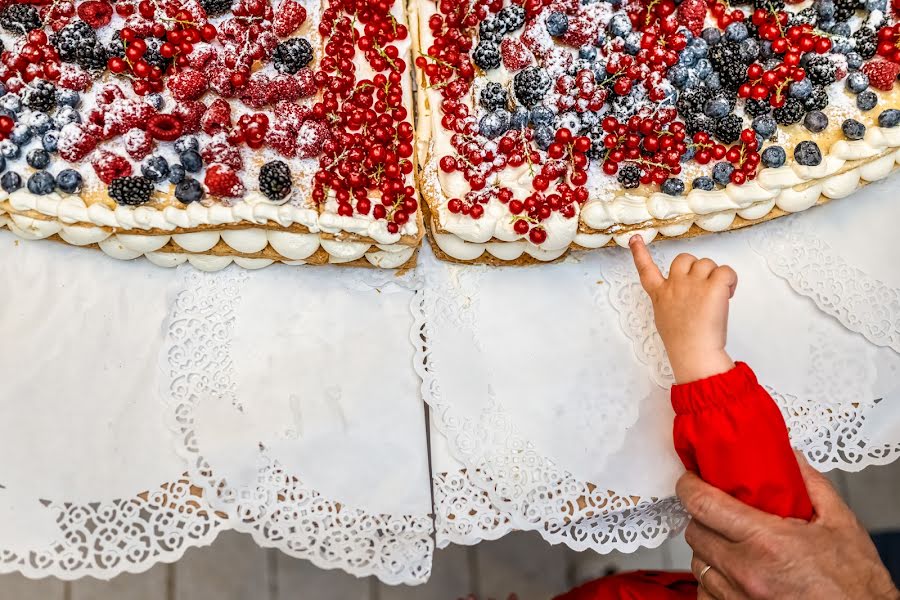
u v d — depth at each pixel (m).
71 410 1.35
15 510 1.31
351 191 1.33
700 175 1.38
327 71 1.37
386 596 2.05
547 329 1.43
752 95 1.36
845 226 1.50
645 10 1.41
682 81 1.38
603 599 1.58
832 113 1.40
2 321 1.37
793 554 1.19
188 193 1.29
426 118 1.41
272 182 1.28
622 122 1.37
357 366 1.40
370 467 1.37
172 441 1.35
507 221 1.35
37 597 1.95
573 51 1.42
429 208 1.37
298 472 1.35
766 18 1.40
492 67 1.39
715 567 1.29
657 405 1.41
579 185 1.37
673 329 1.30
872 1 1.41
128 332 1.38
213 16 1.39
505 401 1.39
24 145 1.30
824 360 1.45
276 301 1.42
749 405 1.23
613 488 1.37
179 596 2.00
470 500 1.37
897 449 1.42
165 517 1.32
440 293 1.43
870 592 1.23
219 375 1.37
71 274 1.40
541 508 1.36
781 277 1.48
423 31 1.44
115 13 1.37
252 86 1.32
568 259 1.46
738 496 1.24
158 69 1.33
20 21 1.33
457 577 2.05
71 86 1.32
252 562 2.03
